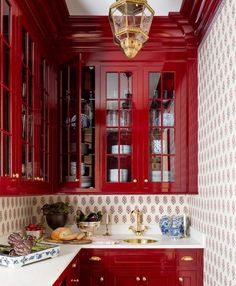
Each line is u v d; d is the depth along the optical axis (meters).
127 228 4.18
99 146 3.96
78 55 3.74
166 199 4.20
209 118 3.42
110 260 3.56
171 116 4.01
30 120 3.01
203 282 3.55
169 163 3.98
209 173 3.39
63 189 3.91
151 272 3.57
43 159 3.48
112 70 4.01
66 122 3.95
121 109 4.02
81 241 3.65
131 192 3.94
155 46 4.00
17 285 2.15
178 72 4.00
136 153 3.96
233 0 2.69
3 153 2.34
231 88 2.74
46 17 3.38
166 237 4.00
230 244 2.75
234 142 2.66
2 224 3.19
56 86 4.00
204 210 3.57
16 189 2.56
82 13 3.79
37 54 3.24
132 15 2.56
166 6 3.64
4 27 2.42
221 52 3.02
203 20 3.50
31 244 2.74
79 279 3.50
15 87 2.56
